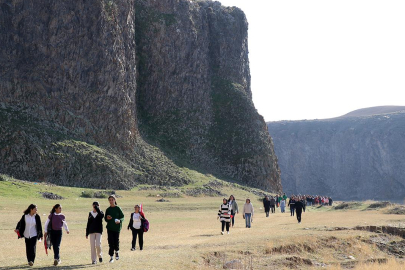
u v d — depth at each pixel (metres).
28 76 80.50
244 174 113.50
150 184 88.44
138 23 114.31
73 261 17.58
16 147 71.94
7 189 55.94
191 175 99.75
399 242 28.00
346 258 24.27
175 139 111.38
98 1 88.81
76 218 39.91
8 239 25.00
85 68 86.50
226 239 24.47
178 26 118.00
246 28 139.00
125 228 34.34
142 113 112.50
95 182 77.50
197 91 119.88
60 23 84.19
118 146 89.19
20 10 81.25
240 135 117.88
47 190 62.28
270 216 49.31
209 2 135.12
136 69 111.56
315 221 37.34
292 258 21.72
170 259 18.16
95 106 86.94
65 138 79.56
